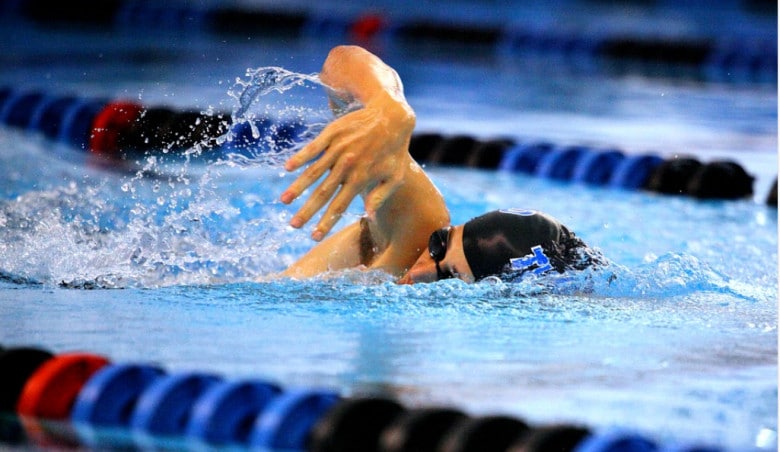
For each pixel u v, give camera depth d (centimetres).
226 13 3431
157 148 1770
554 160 1766
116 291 958
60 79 2373
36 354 705
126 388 660
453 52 3319
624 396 673
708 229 1388
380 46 3300
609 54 3359
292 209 1359
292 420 609
